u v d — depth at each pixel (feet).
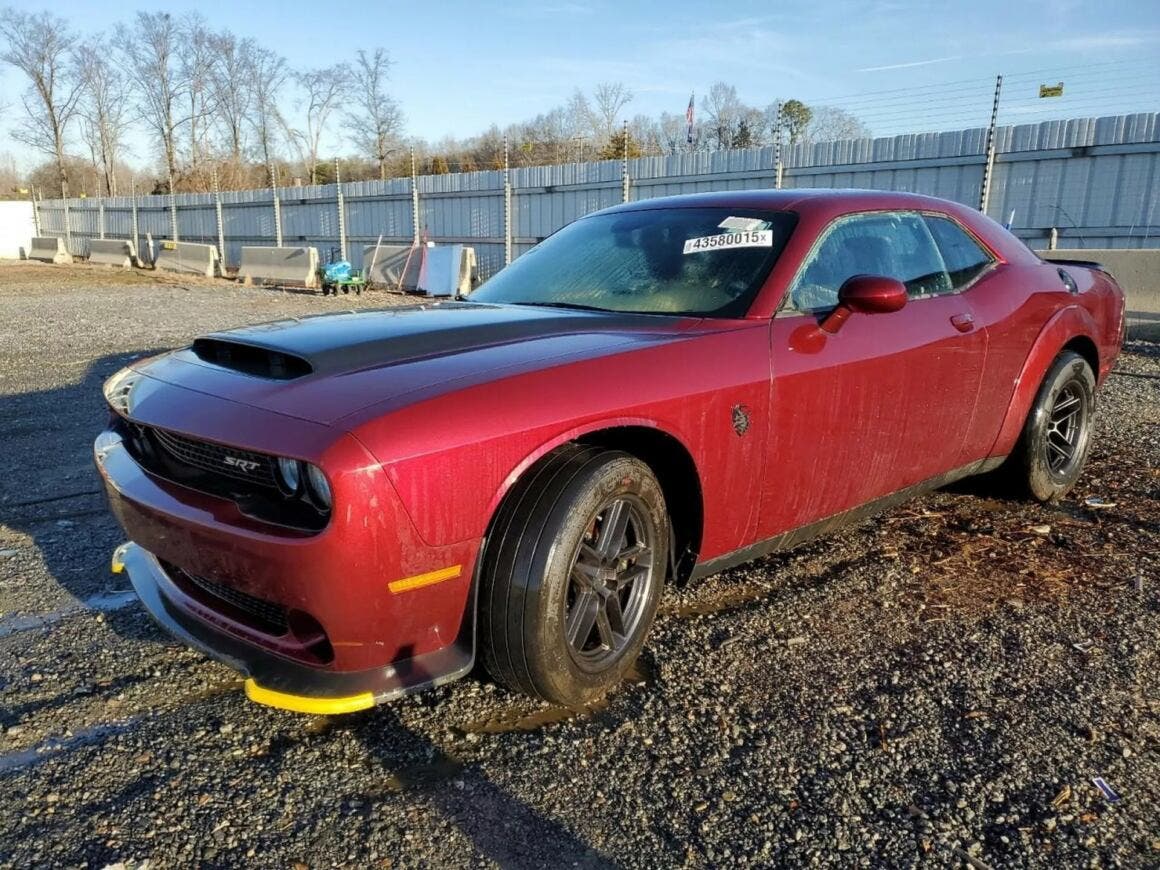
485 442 7.41
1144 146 36.11
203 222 93.81
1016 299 13.11
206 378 8.57
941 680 9.23
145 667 9.57
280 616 7.80
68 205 118.73
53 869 6.54
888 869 6.55
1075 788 7.47
